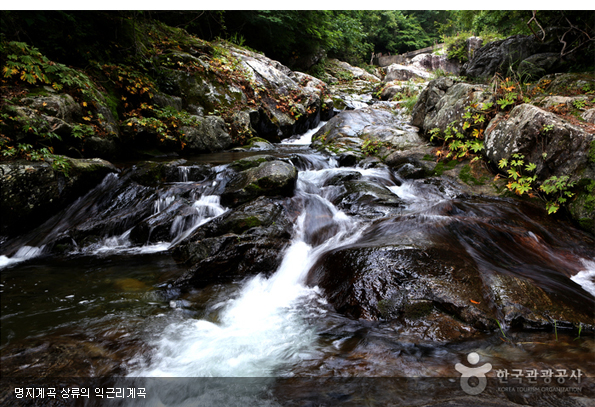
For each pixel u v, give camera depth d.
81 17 7.14
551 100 5.11
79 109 5.79
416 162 6.27
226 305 2.89
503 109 5.61
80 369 1.99
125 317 2.65
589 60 7.86
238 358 2.13
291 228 4.23
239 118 9.09
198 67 9.21
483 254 3.25
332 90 16.80
